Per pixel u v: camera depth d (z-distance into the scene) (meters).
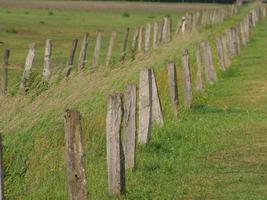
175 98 35.97
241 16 118.00
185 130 33.09
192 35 66.06
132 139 26.34
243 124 35.75
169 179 25.80
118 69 34.12
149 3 196.38
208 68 48.59
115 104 23.28
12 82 39.31
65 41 77.25
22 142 23.34
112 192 23.38
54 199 22.12
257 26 109.56
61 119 24.84
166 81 38.16
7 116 24.09
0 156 18.12
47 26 100.50
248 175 26.52
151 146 29.89
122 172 23.52
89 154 26.75
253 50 74.81
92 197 22.86
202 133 33.25
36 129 24.17
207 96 43.81
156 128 32.16
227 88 48.03
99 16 132.50
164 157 28.78
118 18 127.12
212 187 24.98
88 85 29.08
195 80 45.81
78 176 20.45
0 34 83.50
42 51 62.56
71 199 20.47
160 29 65.88
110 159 23.36
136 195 23.59
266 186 25.16
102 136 27.75
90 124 27.53
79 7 165.38
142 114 29.66
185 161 28.36
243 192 24.47
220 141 32.03
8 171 22.38
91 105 28.20
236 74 55.12
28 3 172.75
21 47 68.75
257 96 45.12
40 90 27.50
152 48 54.53
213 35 72.25
